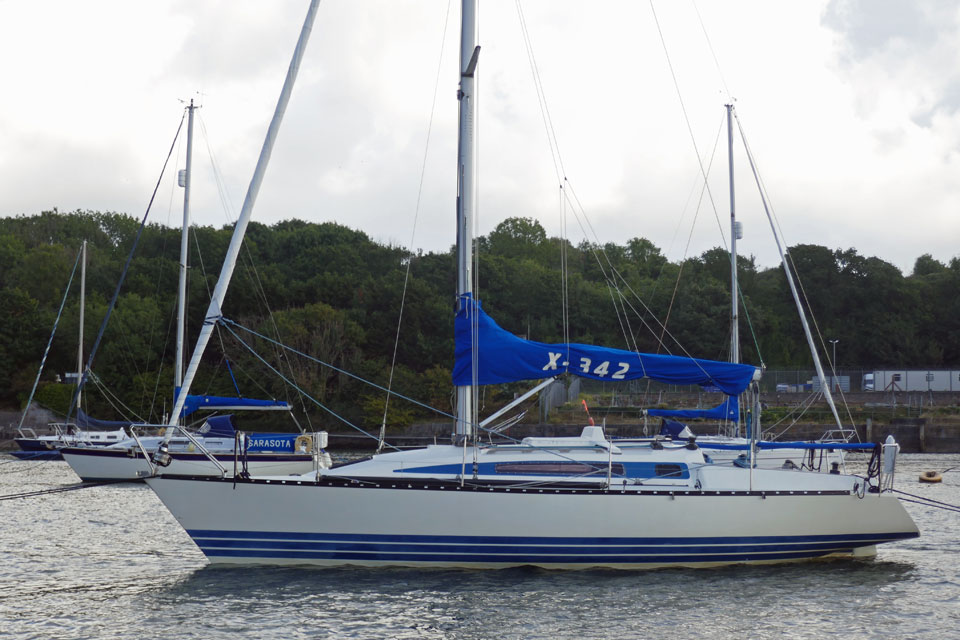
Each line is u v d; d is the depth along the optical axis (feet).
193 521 45.16
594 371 47.80
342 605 41.14
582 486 47.32
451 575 45.78
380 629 38.09
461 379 48.39
